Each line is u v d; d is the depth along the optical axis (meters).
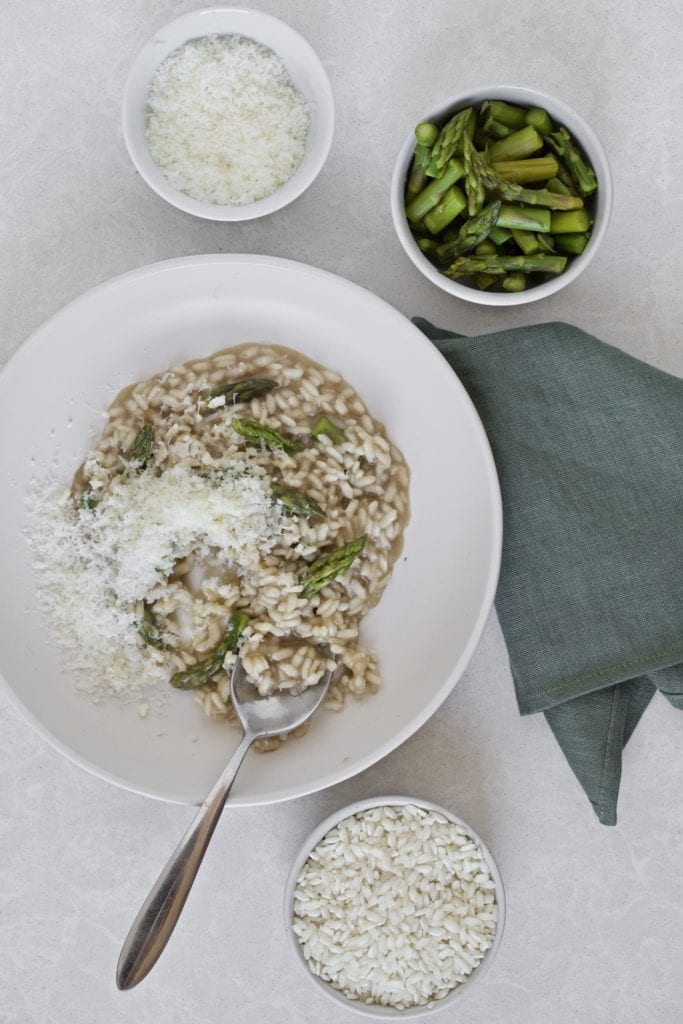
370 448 0.74
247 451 0.73
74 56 0.78
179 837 0.77
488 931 0.75
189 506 0.70
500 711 0.78
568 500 0.74
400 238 0.73
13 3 0.78
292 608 0.71
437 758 0.77
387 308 0.73
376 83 0.78
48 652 0.73
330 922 0.74
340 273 0.78
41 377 0.73
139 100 0.74
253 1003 0.77
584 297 0.78
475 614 0.72
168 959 0.77
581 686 0.74
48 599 0.73
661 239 0.79
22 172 0.78
